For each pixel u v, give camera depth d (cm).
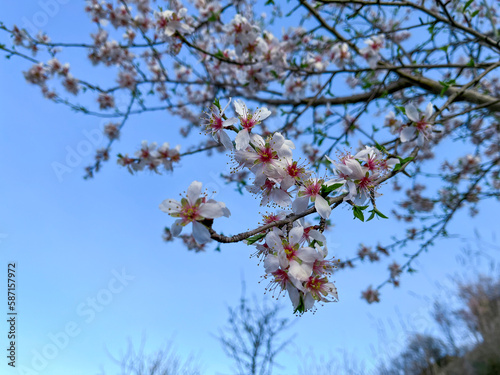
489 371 500
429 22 267
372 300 469
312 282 150
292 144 170
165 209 141
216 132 169
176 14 295
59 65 425
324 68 335
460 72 297
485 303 553
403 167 179
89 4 405
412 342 593
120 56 425
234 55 368
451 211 408
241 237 143
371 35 304
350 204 164
